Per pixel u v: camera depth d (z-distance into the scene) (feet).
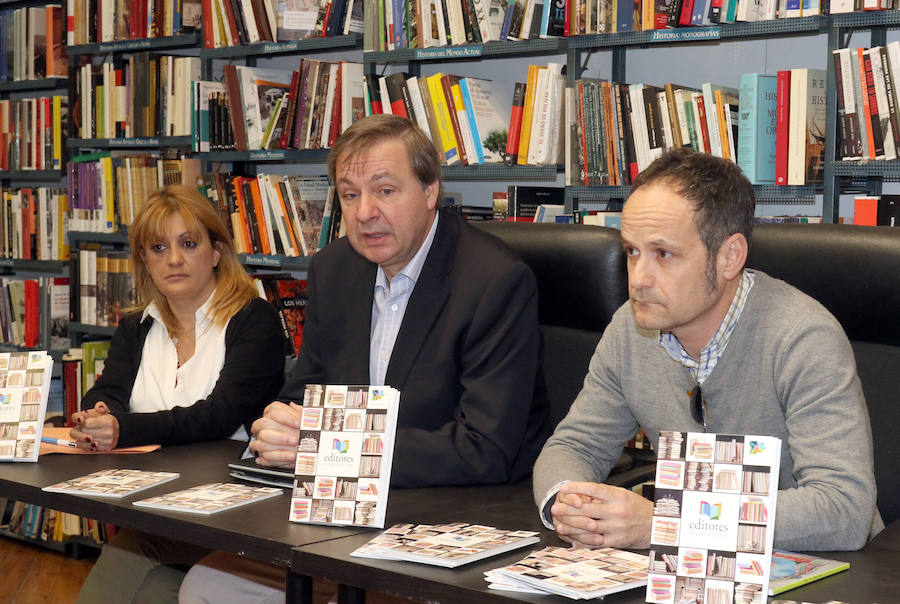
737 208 4.14
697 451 3.57
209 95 11.05
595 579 3.51
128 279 11.88
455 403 5.69
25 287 13.30
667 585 3.42
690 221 4.05
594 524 3.98
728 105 7.69
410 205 5.71
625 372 5.01
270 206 10.53
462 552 3.84
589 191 8.52
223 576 5.84
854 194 8.33
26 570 11.57
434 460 5.17
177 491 5.01
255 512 4.59
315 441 4.56
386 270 6.03
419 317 5.81
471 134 9.00
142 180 11.78
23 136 13.64
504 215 8.95
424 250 5.96
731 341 4.48
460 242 6.00
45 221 13.30
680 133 7.91
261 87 10.63
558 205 9.13
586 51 9.14
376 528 4.33
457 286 5.78
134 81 11.96
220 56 11.09
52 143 13.29
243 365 7.09
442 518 4.52
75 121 12.87
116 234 12.14
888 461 5.04
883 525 4.83
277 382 7.30
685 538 3.47
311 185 10.48
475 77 10.09
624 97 8.21
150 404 7.35
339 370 6.13
